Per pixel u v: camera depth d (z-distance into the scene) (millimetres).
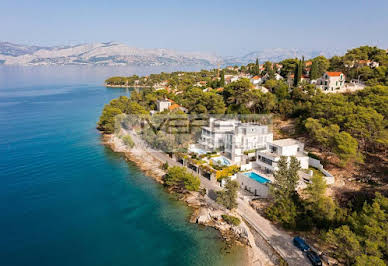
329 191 66750
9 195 79438
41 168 98812
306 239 54969
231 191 66062
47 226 65375
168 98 190125
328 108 91562
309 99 112500
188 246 57750
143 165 102188
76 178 91375
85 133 144000
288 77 158625
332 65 158375
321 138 78000
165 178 87750
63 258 54969
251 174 80625
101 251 57000
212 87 199750
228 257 53594
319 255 49875
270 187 65500
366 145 77812
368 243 40188
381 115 75562
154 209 72750
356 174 70188
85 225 66000
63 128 153125
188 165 93625
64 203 75688
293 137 98688
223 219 65500
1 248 57531
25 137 134875
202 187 79125
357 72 137625
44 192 81625
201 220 66188
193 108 125250
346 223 53438
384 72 125438
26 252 56469
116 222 67125
